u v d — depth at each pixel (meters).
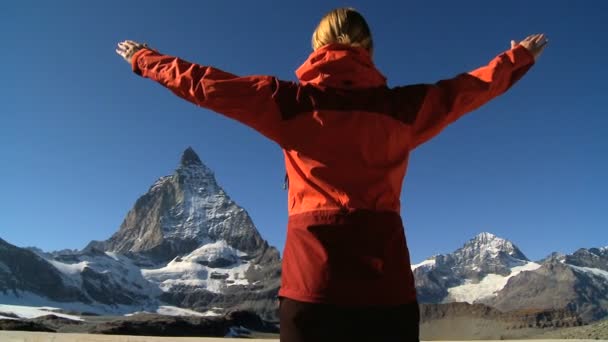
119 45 4.02
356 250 3.27
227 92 3.42
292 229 3.45
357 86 3.56
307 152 3.43
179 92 3.60
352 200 3.35
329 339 3.19
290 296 3.30
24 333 23.45
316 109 3.43
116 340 24.05
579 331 123.12
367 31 3.84
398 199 3.58
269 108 3.42
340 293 3.20
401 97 3.61
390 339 3.24
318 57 3.62
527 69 4.01
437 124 3.69
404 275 3.39
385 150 3.47
